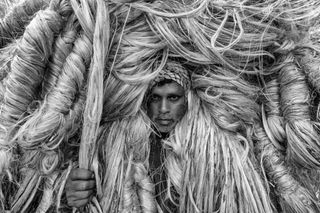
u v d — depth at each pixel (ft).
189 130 3.85
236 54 3.72
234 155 3.84
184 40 3.66
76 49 3.51
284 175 3.87
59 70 3.57
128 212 3.72
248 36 3.71
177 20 3.61
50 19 3.46
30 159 3.69
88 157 3.59
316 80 3.72
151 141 3.99
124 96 3.68
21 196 3.82
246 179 3.81
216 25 3.68
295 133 3.72
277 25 3.86
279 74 3.92
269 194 4.03
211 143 3.83
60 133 3.51
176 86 3.73
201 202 3.78
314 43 4.02
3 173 3.68
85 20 3.44
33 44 3.46
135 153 3.83
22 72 3.50
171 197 3.96
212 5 3.69
